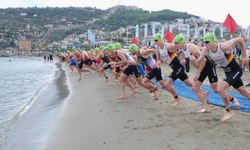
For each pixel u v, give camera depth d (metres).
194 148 6.63
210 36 7.98
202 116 9.08
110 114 10.40
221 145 6.70
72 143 7.73
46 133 8.87
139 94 13.75
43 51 171.25
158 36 10.78
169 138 7.37
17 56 166.75
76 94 16.00
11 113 12.91
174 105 10.79
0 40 198.50
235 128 7.76
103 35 115.69
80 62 23.30
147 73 11.98
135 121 9.16
